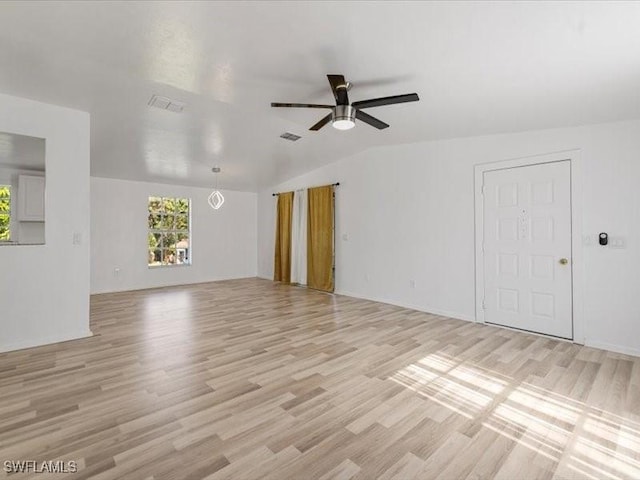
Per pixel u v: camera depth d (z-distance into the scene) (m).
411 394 2.40
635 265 3.16
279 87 3.01
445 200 4.59
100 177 6.27
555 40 2.07
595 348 3.35
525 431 1.97
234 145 5.08
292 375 2.70
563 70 2.43
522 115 3.37
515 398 2.35
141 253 6.77
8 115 3.20
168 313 4.71
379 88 2.92
